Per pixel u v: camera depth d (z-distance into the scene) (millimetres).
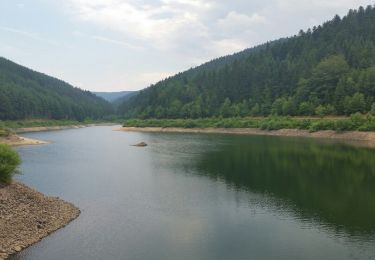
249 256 28422
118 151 93312
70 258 27703
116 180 55750
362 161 72312
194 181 54906
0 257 26531
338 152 86500
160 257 28141
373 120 124812
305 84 173625
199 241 31344
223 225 35188
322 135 133125
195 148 98125
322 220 36688
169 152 90125
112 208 40625
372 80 151250
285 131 147375
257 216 37969
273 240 31578
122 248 29703
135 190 49219
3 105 185375
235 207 41094
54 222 34469
